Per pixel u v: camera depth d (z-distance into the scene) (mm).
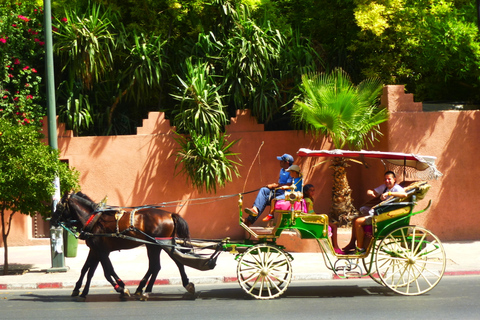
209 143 14906
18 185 11203
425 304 8492
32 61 16141
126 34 16000
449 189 14891
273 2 18422
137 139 15727
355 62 17422
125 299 9461
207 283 10945
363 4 15961
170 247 9477
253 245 9375
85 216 9773
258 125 15984
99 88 16344
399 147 14695
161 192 15750
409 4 16391
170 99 18094
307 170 16062
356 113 13852
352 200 15438
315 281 10836
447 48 15656
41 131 15633
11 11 15852
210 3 16375
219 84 16281
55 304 9141
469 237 14930
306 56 15664
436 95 18969
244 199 15922
